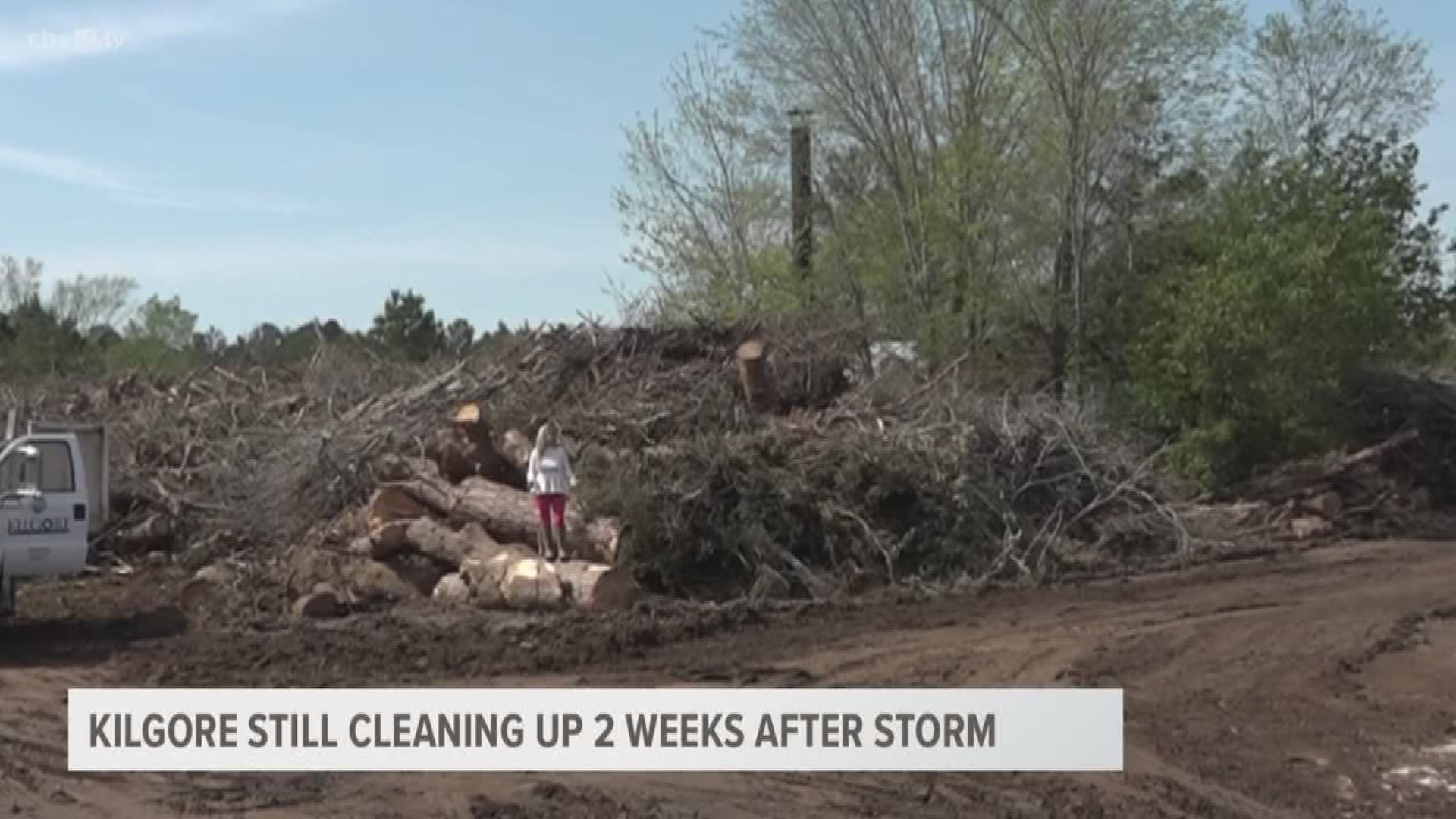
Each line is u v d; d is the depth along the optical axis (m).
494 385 21.81
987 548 19.75
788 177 32.16
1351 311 27.70
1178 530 22.02
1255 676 13.50
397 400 21.81
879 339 29.94
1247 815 9.49
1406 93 35.91
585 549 18.08
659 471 18.61
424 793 10.09
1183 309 27.50
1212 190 31.22
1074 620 16.52
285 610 17.44
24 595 19.36
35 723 12.36
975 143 30.36
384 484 19.33
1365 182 31.20
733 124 32.09
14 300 54.72
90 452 18.06
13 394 26.62
